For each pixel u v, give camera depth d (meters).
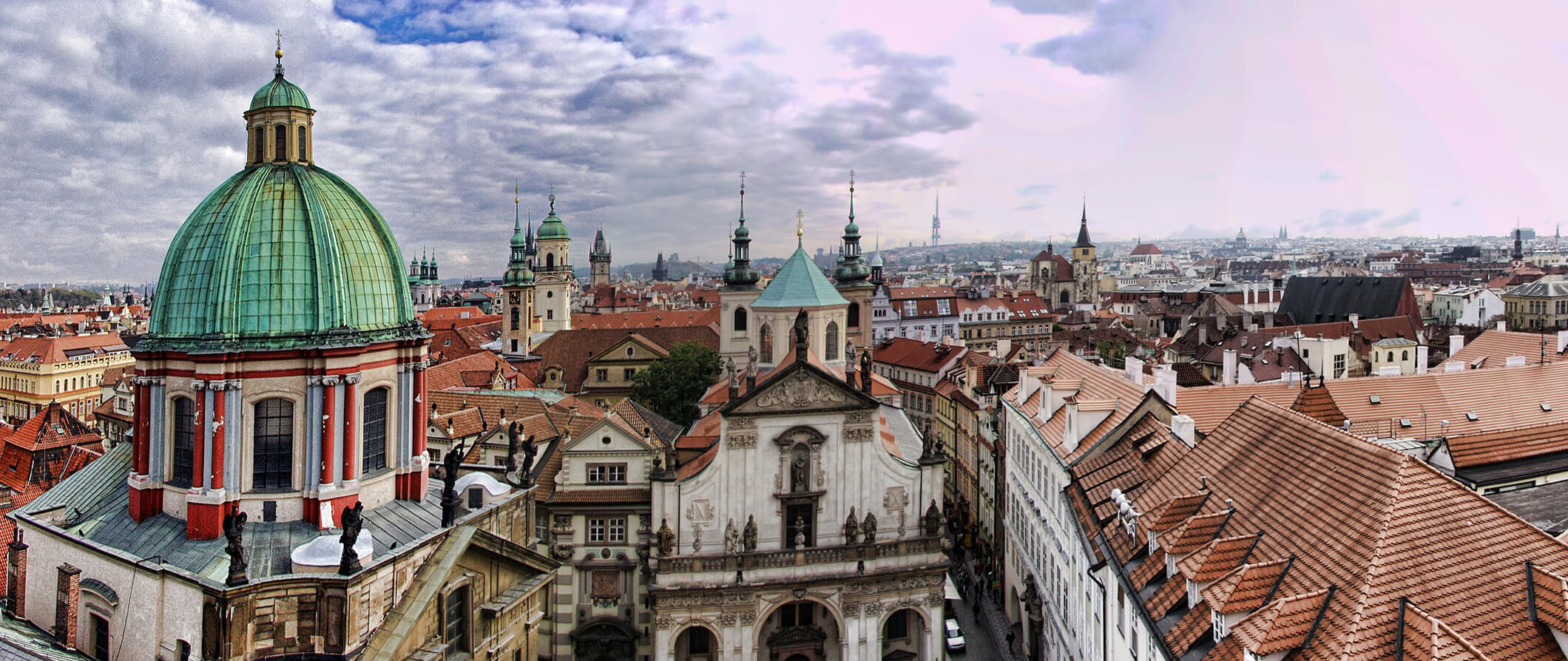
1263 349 136.88
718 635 68.94
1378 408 71.88
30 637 45.84
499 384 130.25
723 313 135.00
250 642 42.31
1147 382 81.00
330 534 47.34
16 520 50.31
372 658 43.03
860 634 70.81
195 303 47.41
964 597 95.00
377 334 50.34
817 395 70.75
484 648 50.03
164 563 44.53
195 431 47.47
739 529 70.44
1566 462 59.72
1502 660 31.45
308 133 52.41
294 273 47.91
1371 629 32.06
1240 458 49.06
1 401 176.38
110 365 182.75
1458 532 35.47
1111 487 59.97
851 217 146.12
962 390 120.19
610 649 73.31
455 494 55.03
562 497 73.19
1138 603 44.19
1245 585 37.31
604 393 154.00
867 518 71.06
